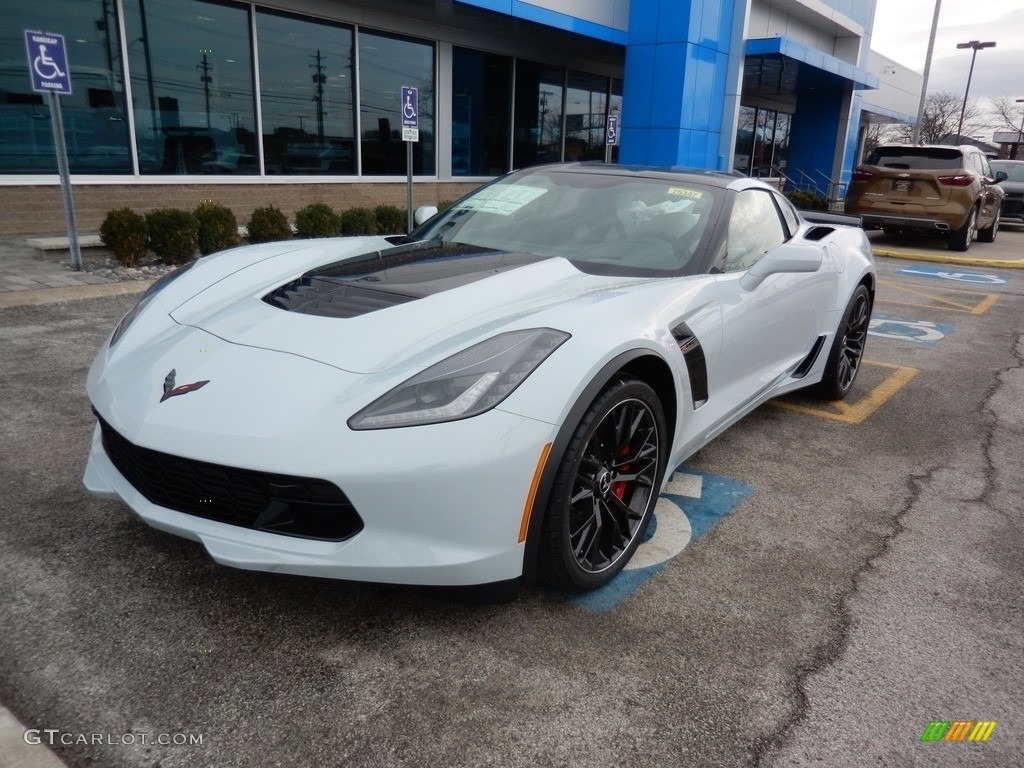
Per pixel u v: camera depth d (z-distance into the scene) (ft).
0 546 7.88
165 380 6.77
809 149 73.20
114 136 30.27
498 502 6.17
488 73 46.26
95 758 5.24
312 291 8.05
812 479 10.77
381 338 6.86
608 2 44.42
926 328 21.83
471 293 7.79
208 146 33.27
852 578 8.11
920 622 7.34
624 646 6.74
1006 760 5.62
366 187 40.24
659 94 45.78
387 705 5.89
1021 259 37.86
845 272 13.50
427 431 5.98
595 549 7.37
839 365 13.76
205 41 32.19
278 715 5.73
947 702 6.22
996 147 165.17
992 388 15.78
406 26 39.73
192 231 24.44
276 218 27.04
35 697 5.79
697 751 5.58
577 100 53.57
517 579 6.59
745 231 10.68
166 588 7.27
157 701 5.82
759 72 59.16
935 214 38.70
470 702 5.96
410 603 7.22
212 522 6.38
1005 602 7.76
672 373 7.98
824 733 5.82
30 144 28.14
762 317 10.30
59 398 12.24
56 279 21.45
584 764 5.41
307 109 36.81
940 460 11.68
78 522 8.41
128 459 6.84
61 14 28.07
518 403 6.26
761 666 6.56
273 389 6.34
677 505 9.75
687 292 8.64
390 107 40.75
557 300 7.67
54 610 6.86
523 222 10.35
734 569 8.18
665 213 10.18
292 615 6.94
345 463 5.85
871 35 75.82
